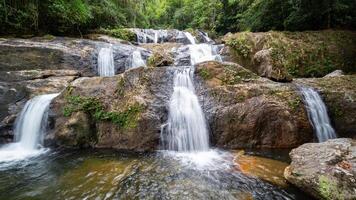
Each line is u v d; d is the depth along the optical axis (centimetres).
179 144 609
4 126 666
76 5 1281
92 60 1032
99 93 674
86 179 455
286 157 549
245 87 657
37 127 661
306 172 411
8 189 428
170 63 909
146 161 533
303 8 1173
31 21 1132
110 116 630
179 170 486
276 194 399
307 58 1073
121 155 571
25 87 770
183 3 3678
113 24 1697
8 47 898
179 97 664
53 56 958
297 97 654
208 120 637
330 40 1119
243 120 620
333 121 683
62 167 512
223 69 699
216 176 459
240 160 534
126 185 429
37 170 502
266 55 812
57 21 1234
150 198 388
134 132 608
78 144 626
